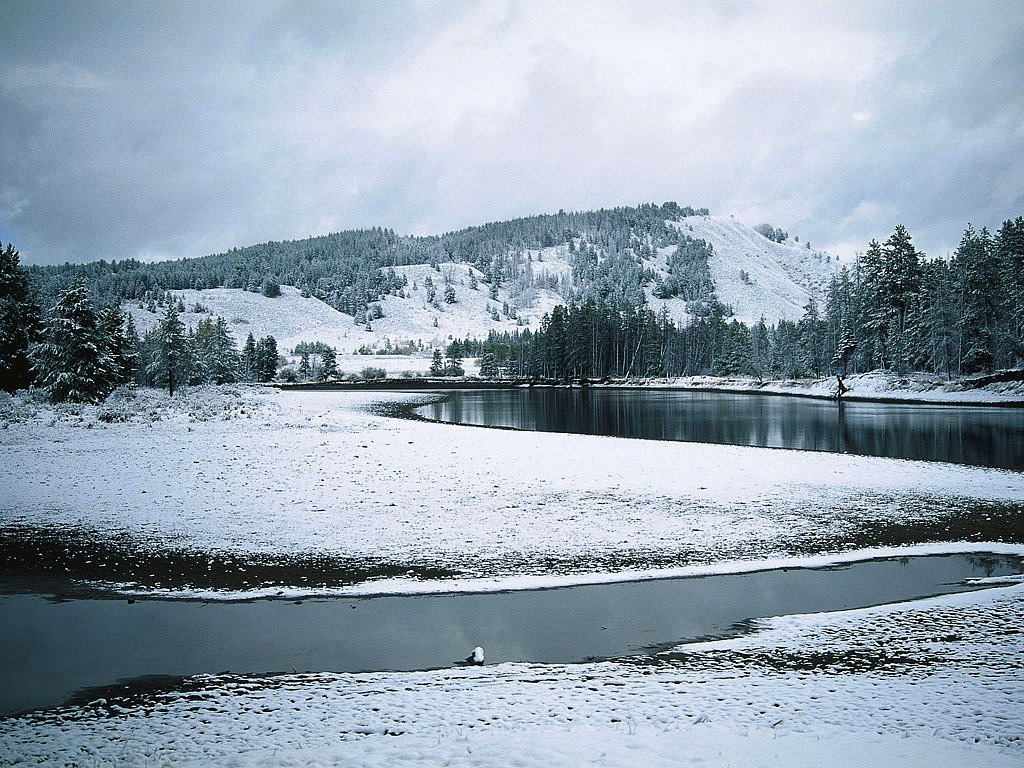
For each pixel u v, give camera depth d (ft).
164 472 74.18
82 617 36.60
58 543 49.57
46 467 75.72
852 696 25.46
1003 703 24.43
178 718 24.63
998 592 39.50
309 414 148.97
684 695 26.04
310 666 30.32
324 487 67.87
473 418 171.42
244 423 119.24
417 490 66.74
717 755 19.95
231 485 68.33
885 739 21.35
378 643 32.99
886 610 36.76
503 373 526.98
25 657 31.19
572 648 32.22
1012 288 215.31
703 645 32.32
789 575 43.73
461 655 31.50
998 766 18.94
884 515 58.13
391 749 21.11
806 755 19.92
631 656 31.12
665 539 51.11
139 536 51.31
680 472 77.05
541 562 45.96
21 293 169.78
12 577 42.88
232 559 46.32
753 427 141.90
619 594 40.24
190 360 266.36
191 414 127.75
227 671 29.68
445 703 25.62
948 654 30.22
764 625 34.96
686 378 379.96
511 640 33.32
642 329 422.41
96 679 28.81
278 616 36.76
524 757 19.99
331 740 22.30
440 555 47.24
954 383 216.33
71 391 150.61
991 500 63.57
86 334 154.61
